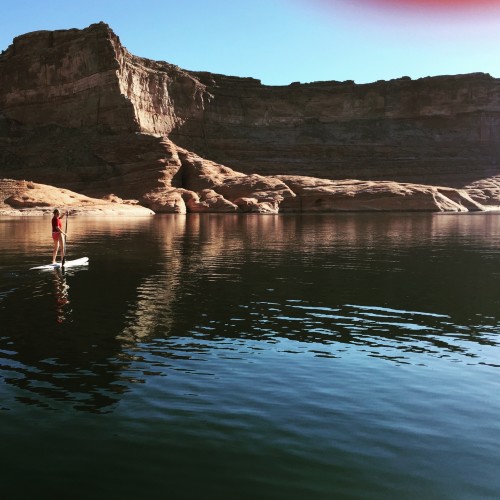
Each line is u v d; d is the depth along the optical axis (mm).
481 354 10336
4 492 5574
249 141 139500
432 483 5797
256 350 10469
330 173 136500
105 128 112562
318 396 8125
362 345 10891
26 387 8383
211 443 6605
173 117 131250
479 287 17641
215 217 76750
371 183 107062
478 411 7617
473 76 151250
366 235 41062
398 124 151750
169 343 10883
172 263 23266
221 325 12414
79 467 6051
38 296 15609
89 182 104500
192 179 106500
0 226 49594
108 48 113125
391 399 8031
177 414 7414
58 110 118875
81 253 26969
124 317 13070
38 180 104375
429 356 10172
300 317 13289
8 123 121625
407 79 152750
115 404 7746
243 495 5562
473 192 126688
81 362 9625
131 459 6223
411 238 38125
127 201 94438
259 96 147000
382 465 6141
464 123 151875
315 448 6508
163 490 5629
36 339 11062
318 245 32344
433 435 6871
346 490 5660
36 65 120250
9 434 6793
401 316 13477
